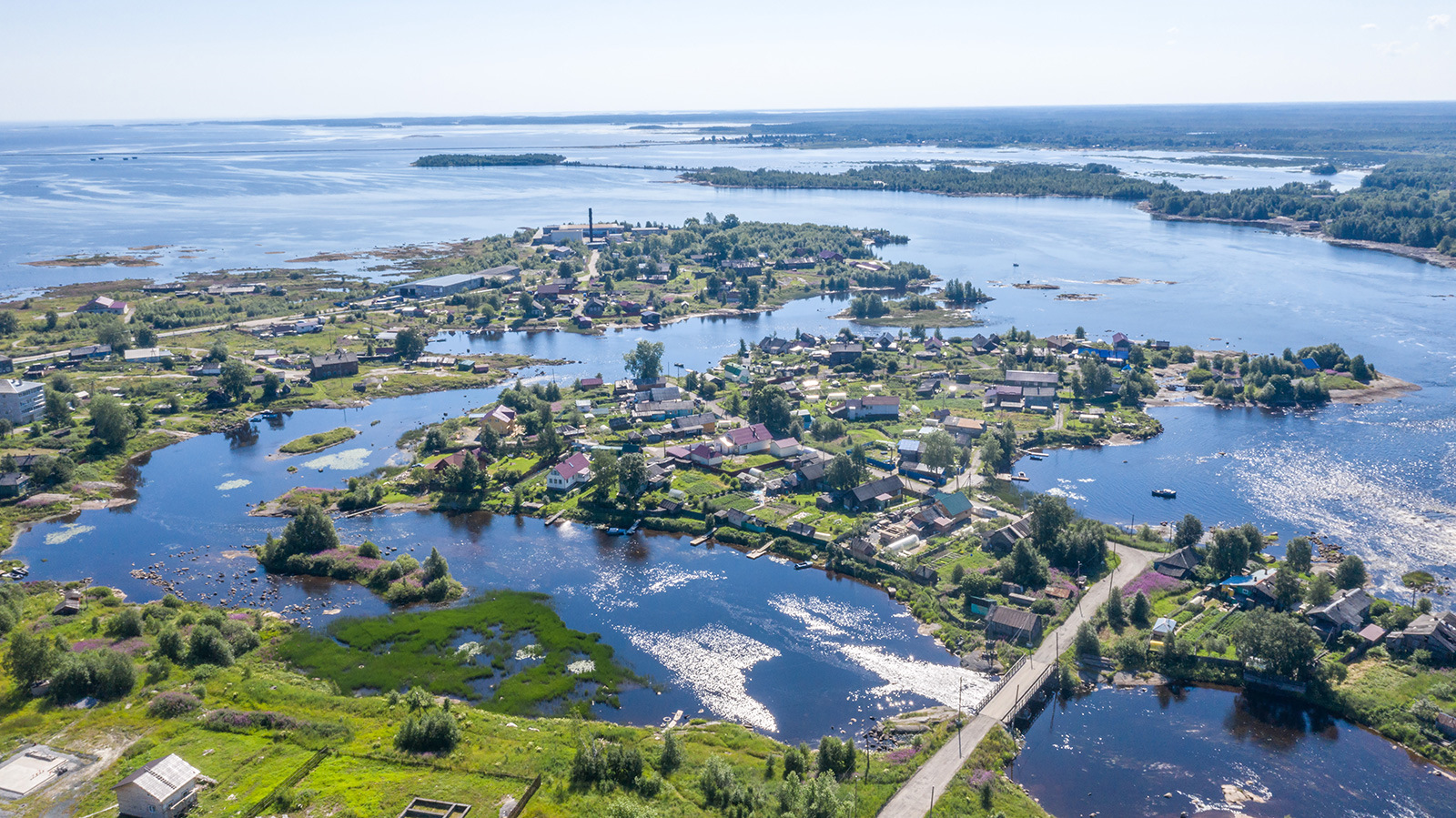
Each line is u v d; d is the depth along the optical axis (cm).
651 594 15150
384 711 11750
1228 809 10075
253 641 13500
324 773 10312
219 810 9619
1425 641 12575
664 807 9756
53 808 9688
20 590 14538
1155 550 15738
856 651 13325
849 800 9575
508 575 15875
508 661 13212
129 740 10938
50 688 11788
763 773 10431
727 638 13750
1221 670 12375
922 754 10638
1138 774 10650
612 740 11131
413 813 9606
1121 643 12706
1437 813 10025
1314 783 10500
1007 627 13175
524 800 9856
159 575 15862
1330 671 12175
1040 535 15738
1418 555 15750
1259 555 15488
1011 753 10850
